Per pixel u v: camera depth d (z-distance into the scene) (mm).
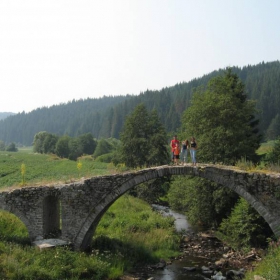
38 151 124375
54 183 21719
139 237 24438
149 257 21672
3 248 17922
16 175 58125
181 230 30031
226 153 29531
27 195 21156
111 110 159250
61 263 17438
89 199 20609
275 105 108062
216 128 30000
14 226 23484
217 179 18406
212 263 21391
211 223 31141
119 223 27094
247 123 32469
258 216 22828
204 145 30250
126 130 54125
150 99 159750
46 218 21547
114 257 20297
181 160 24172
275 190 17016
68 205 20906
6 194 21391
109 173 22422
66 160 86438
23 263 16344
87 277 17297
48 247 19188
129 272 19484
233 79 33594
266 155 33344
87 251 21125
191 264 21297
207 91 33062
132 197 43062
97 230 24969
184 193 37094
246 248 22922
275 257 14039
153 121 55750
